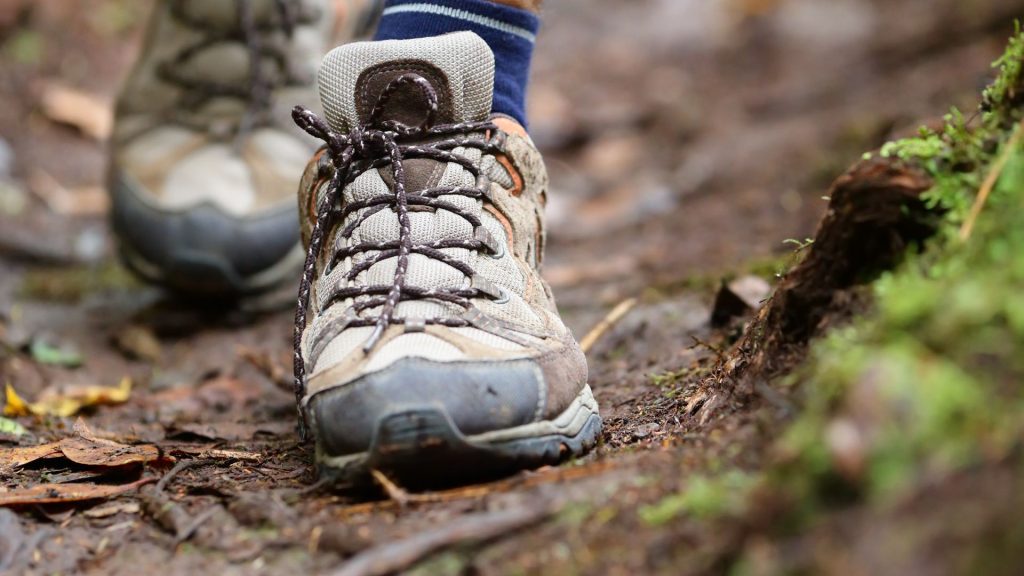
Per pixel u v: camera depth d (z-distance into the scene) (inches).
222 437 96.5
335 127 84.0
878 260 67.9
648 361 106.7
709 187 212.4
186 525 68.7
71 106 248.7
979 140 66.2
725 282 108.0
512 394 69.2
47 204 210.4
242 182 141.6
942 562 45.0
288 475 80.0
